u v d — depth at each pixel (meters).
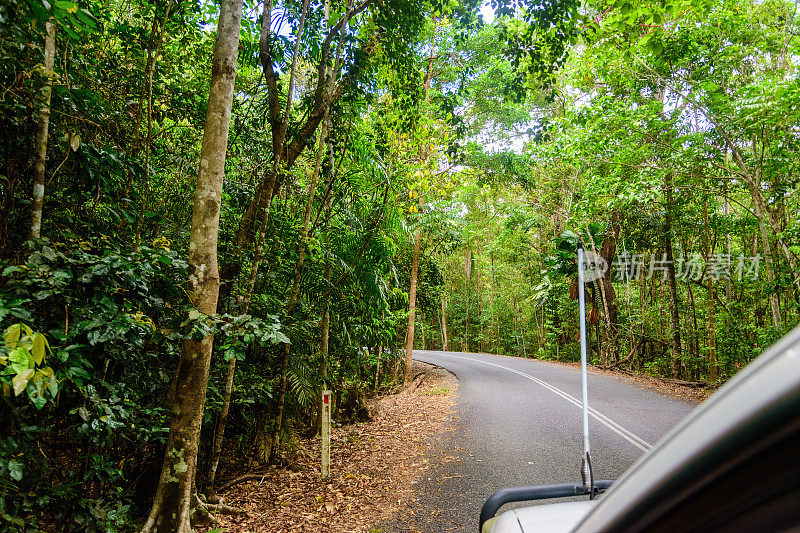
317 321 8.15
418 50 11.44
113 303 3.58
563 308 26.61
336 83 7.37
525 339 39.66
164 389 5.34
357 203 8.70
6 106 3.58
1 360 2.46
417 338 44.09
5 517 2.97
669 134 12.02
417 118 9.55
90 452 4.43
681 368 20.73
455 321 45.06
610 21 7.64
